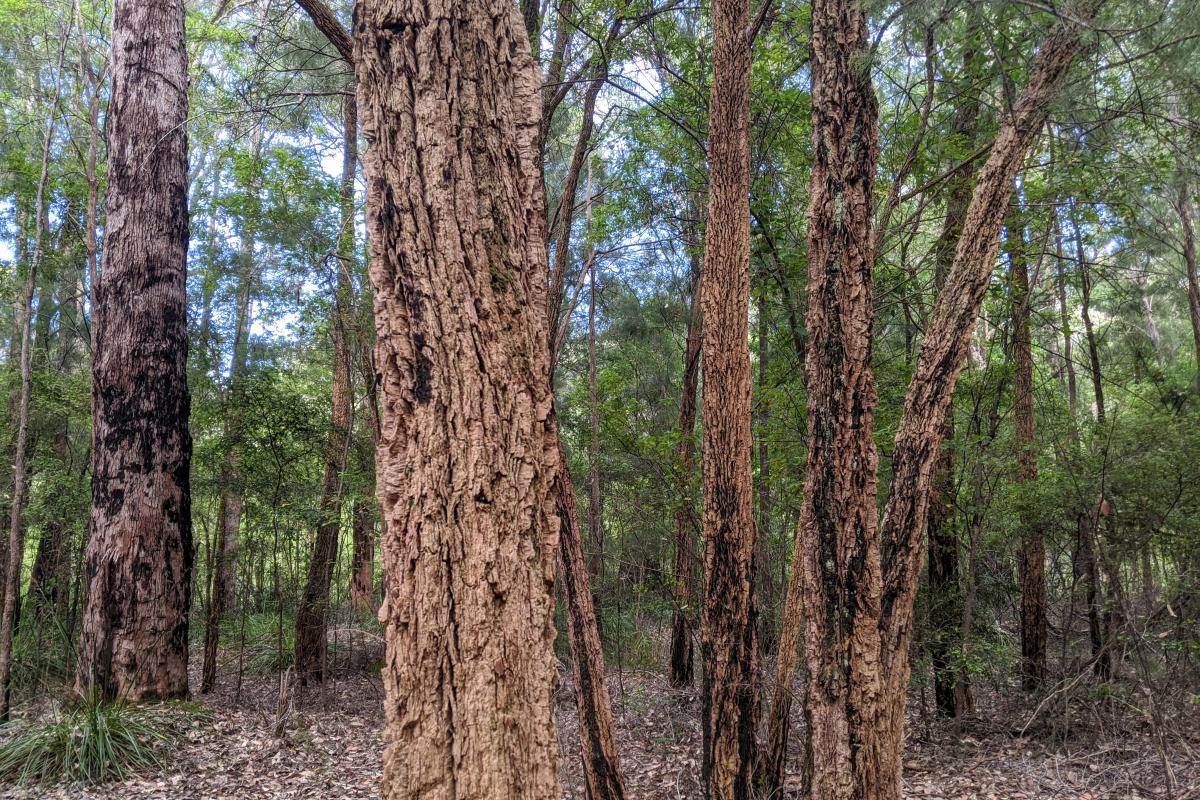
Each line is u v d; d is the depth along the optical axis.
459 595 1.72
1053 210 7.52
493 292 1.84
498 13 1.95
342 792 5.89
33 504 9.90
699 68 8.09
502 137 1.91
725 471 4.96
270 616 12.11
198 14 9.48
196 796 5.66
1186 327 12.53
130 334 7.26
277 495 8.81
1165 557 6.66
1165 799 5.27
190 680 9.88
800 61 7.55
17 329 12.02
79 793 5.51
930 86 6.20
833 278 4.38
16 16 9.71
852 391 4.32
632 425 9.27
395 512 1.78
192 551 7.60
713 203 5.06
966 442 7.58
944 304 4.16
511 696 1.72
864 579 4.20
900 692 4.20
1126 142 6.36
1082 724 7.00
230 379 8.97
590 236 9.67
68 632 9.05
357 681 10.40
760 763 5.52
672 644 9.70
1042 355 11.99
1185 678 6.27
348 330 9.20
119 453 7.17
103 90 11.69
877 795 4.11
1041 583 8.46
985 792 5.82
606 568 10.45
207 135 9.38
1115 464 6.39
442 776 1.67
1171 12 4.17
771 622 7.66
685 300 12.80
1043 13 4.06
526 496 1.81
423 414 1.78
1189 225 8.89
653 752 7.40
